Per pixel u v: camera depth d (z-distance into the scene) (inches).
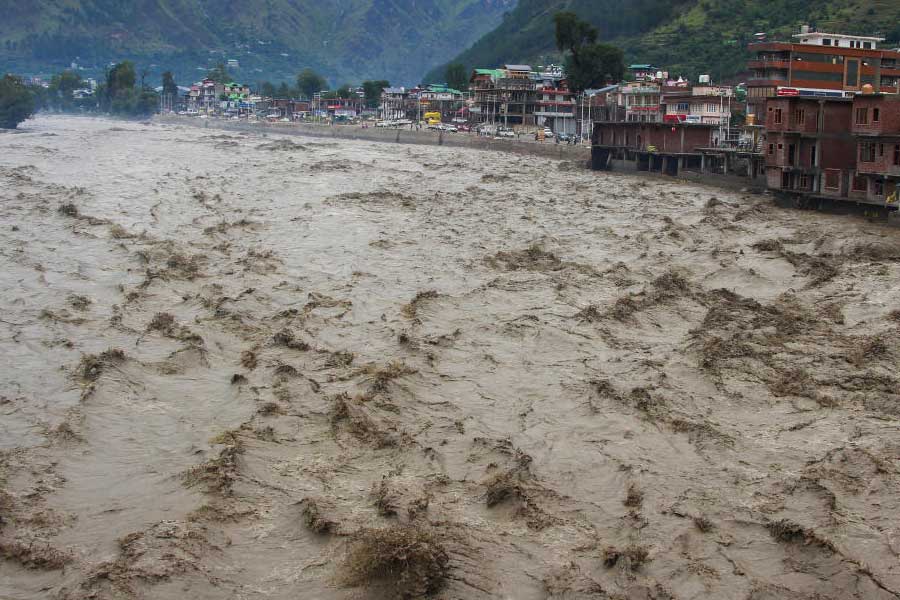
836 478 1106.1
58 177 3939.5
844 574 897.5
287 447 1176.2
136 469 1112.2
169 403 1331.2
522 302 1899.6
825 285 2076.8
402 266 2228.1
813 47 4753.9
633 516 1009.5
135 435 1214.3
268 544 940.0
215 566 896.9
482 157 5782.5
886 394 1381.6
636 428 1256.8
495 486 1043.3
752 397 1387.8
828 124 3326.8
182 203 3208.7
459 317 1785.2
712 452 1186.0
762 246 2440.9
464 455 1162.0
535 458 1159.0
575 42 7337.6
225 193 3521.2
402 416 1288.1
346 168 4611.2
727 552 943.0
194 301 1854.1
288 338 1584.6
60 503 1024.9
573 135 6958.7
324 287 2005.4
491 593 859.4
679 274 2176.4
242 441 1177.4
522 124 7696.9
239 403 1326.3
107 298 1891.0
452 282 2070.6
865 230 2805.1
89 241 2452.0
